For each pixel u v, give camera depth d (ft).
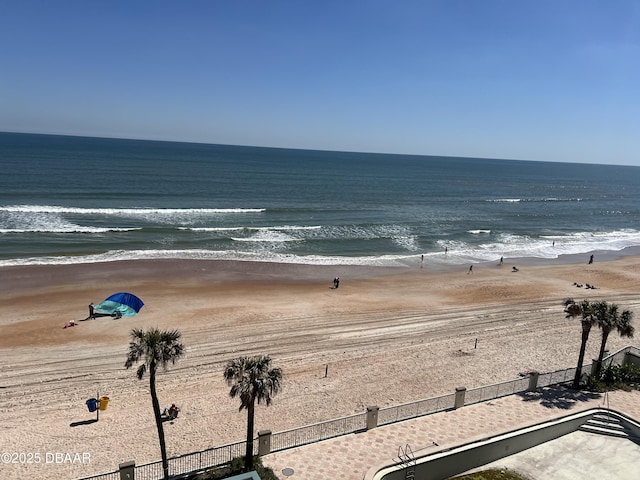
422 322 110.11
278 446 57.26
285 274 145.89
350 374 82.02
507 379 81.82
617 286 151.23
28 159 414.62
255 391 51.39
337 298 125.80
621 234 249.34
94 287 121.80
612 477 56.34
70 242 160.86
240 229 197.06
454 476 55.98
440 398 68.13
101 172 357.00
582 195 460.55
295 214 244.63
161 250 160.04
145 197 261.44
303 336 98.53
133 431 63.10
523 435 60.59
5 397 70.13
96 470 54.85
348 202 302.45
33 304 108.47
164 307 111.45
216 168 478.18
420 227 232.53
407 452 56.13
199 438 61.98
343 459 54.85
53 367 80.33
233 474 51.62
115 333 95.40
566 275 161.68
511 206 340.18
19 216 192.24
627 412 67.92
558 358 91.45
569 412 66.69
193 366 82.69
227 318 106.52
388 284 142.10
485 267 167.73
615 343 99.60
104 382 75.97
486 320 113.09
